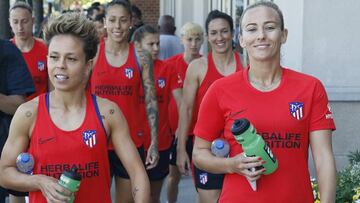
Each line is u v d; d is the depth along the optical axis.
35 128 3.29
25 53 6.87
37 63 6.88
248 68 3.40
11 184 3.25
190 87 5.81
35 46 6.93
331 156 3.30
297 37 7.15
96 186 3.32
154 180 6.26
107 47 5.74
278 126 3.25
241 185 3.27
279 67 3.35
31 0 15.05
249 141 3.08
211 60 5.77
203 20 15.02
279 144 3.25
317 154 3.31
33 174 3.27
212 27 5.69
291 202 3.23
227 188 3.32
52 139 3.26
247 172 3.14
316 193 5.37
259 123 3.25
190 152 6.02
